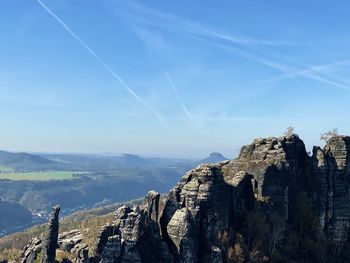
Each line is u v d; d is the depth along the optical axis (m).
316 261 145.25
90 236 132.12
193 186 137.75
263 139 165.62
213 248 126.44
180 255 125.25
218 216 135.62
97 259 120.62
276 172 152.50
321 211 158.25
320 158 162.88
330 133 175.75
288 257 140.50
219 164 171.38
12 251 178.62
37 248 127.88
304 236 152.62
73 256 122.56
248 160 161.38
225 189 140.88
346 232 159.12
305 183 163.75
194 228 129.50
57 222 119.06
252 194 151.75
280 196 151.25
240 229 142.25
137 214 125.81
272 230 144.38
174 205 136.88
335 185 162.00
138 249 121.31
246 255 131.62
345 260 150.62
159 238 127.00
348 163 163.75
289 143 162.50
